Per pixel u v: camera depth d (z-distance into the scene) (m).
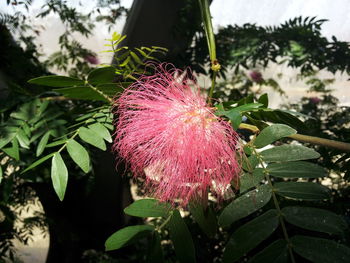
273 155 0.16
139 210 0.16
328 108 0.49
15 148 0.21
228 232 0.37
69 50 0.50
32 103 0.23
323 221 0.14
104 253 0.53
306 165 0.16
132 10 0.39
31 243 0.61
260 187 0.15
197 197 0.16
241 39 0.43
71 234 0.54
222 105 0.17
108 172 0.47
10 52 0.39
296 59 0.42
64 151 0.26
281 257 0.13
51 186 0.47
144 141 0.19
